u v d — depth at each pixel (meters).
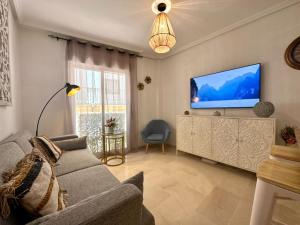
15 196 0.68
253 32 2.49
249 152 2.25
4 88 1.52
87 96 3.17
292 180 0.70
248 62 2.56
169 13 2.33
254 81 2.43
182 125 3.27
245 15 2.42
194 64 3.44
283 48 2.19
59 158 1.87
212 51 3.08
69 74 2.95
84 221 0.58
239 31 2.66
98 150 3.32
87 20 2.53
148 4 2.13
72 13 2.34
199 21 2.57
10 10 1.96
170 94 4.09
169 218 1.51
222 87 2.86
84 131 3.16
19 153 1.16
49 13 2.35
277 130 2.26
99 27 2.75
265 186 0.76
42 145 1.77
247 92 2.52
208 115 2.97
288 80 2.16
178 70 3.84
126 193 0.73
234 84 2.68
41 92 2.81
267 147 2.06
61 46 2.96
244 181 2.21
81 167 1.70
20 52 2.62
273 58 2.29
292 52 1.97
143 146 4.10
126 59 3.62
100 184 1.33
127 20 2.52
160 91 4.36
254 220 0.80
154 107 4.33
